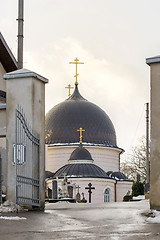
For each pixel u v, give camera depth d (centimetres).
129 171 8069
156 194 1548
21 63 2638
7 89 1759
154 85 1580
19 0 2652
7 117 1741
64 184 5353
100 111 8531
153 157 1561
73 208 1902
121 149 8444
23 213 1557
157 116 1567
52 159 8081
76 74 8950
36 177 1728
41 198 1758
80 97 8844
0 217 1381
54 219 1450
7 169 1709
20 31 2648
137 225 1318
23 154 1672
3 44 2581
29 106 1723
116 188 7562
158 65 1580
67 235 1134
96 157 8088
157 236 1117
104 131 8325
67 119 8269
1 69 2670
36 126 1747
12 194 1692
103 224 1362
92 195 7100
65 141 8119
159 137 1559
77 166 7412
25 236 1117
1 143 1908
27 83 1738
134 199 3744
